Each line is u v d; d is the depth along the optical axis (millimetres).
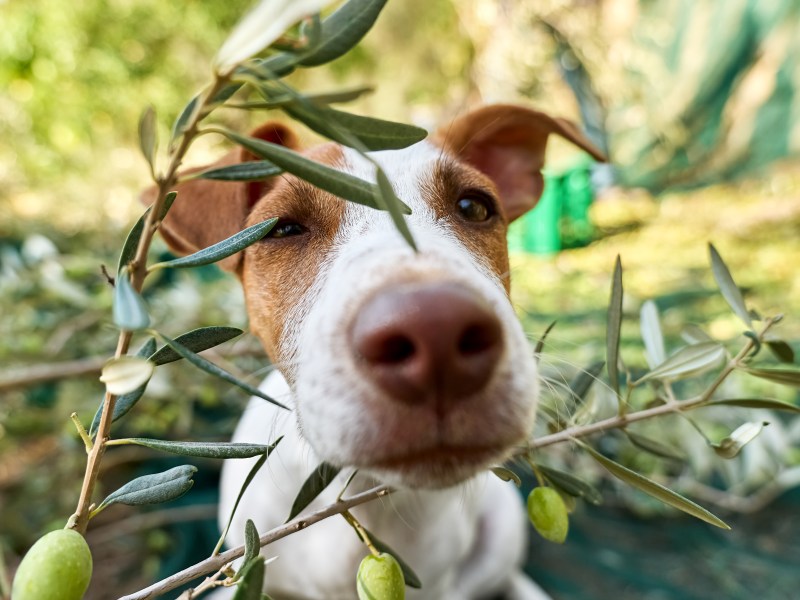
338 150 354
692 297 1385
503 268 354
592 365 301
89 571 160
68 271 646
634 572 615
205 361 150
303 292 302
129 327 133
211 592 555
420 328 186
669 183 2721
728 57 2416
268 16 126
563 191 2072
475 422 200
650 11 2359
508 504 521
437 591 437
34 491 629
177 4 1552
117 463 688
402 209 169
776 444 519
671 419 586
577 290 1525
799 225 1999
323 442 213
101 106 1550
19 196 1480
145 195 401
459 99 2414
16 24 1476
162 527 653
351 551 380
